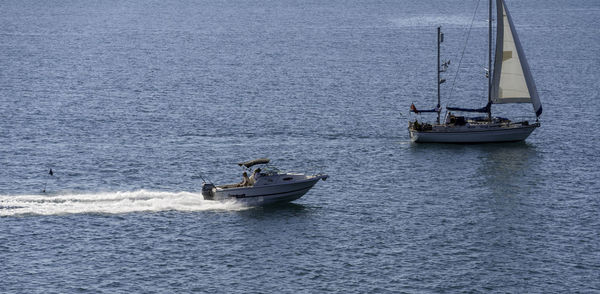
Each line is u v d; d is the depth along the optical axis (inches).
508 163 6742.1
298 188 5551.2
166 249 4790.8
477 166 6658.5
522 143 7431.1
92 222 5167.3
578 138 7637.8
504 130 7322.8
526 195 5880.9
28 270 4471.0
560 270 4547.2
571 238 5012.3
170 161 6796.3
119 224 5147.6
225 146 7347.4
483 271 4534.9
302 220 5300.2
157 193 5728.3
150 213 5344.5
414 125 7426.2
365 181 6235.2
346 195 5861.2
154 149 7199.8
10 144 7313.0
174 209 5428.2
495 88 7450.8
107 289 4266.7
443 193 5930.1
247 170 6461.6
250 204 5506.9
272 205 5561.0
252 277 4441.4
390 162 6781.5
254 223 5221.5
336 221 5295.3
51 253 4699.8
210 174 6432.1
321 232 5088.6
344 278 4434.1
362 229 5157.5
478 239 5000.0
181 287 4306.1
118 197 5654.5
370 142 7519.7
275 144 7431.1
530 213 5482.3
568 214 5457.7
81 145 7327.8
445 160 6840.6
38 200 5561.0
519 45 7347.4
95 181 6190.9
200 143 7460.6
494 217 5398.6
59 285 4298.7
